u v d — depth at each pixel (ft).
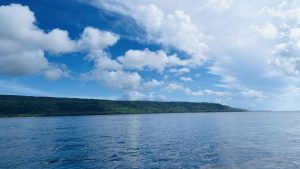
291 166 102.89
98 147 157.99
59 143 177.88
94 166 107.34
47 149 151.53
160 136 215.92
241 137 199.00
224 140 181.57
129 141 185.57
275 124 365.81
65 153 137.49
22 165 110.22
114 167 105.09
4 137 219.20
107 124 398.42
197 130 270.46
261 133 231.09
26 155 132.46
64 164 111.45
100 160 118.52
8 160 120.26
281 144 160.15
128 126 348.38
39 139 202.90
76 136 223.71
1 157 127.44
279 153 128.36
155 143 172.65
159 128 305.53
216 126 328.90
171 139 193.06
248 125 346.13
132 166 106.32
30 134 245.45
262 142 169.68
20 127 344.69
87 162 114.73
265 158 116.88
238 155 124.47
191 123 401.70
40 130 292.61
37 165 110.11
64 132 264.72
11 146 164.96
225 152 132.98
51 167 106.63
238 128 293.02
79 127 336.90
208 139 188.85
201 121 463.01
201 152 134.10
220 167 102.63
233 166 103.81
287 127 306.14
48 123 439.63
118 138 205.16
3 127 346.13
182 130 273.13
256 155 123.85
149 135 225.76
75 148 154.51
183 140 185.57
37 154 135.13
